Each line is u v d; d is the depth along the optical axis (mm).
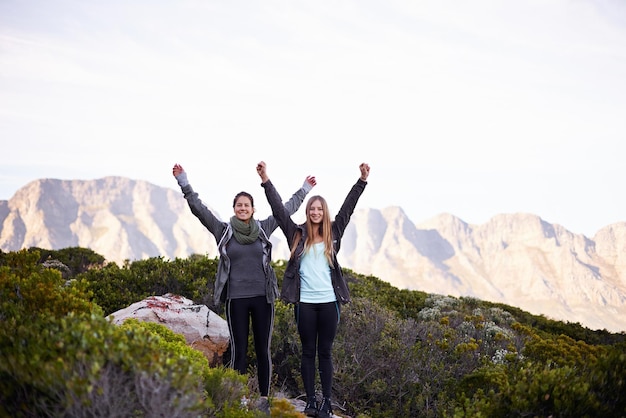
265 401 5867
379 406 6809
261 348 6309
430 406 6746
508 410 5254
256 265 6320
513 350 7750
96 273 10453
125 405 3822
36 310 5230
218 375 5250
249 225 6340
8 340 4195
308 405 5965
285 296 6094
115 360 3811
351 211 6582
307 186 7180
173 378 3881
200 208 6480
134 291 9938
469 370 7238
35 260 6637
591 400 4957
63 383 3668
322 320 6102
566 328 14227
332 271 6234
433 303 13742
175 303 8062
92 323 4309
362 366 7434
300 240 6262
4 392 3850
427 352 7742
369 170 6637
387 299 13477
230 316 6277
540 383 5293
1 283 5484
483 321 10781
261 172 6566
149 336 4766
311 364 6074
